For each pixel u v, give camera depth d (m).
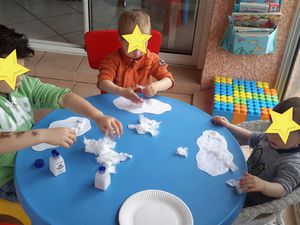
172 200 1.02
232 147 1.26
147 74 1.73
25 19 3.39
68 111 1.39
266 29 2.27
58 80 2.77
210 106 2.50
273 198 1.19
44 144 1.21
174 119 1.39
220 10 2.33
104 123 1.24
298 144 1.19
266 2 2.21
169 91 2.72
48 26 3.29
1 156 1.23
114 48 1.75
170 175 1.12
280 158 1.21
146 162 1.16
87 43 1.73
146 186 1.07
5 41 1.13
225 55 2.50
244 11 2.24
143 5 2.97
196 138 1.29
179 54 2.87
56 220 0.95
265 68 2.52
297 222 1.70
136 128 1.31
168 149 1.23
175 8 2.83
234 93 2.40
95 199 1.02
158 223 0.97
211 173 1.13
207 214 1.00
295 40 2.35
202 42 2.72
